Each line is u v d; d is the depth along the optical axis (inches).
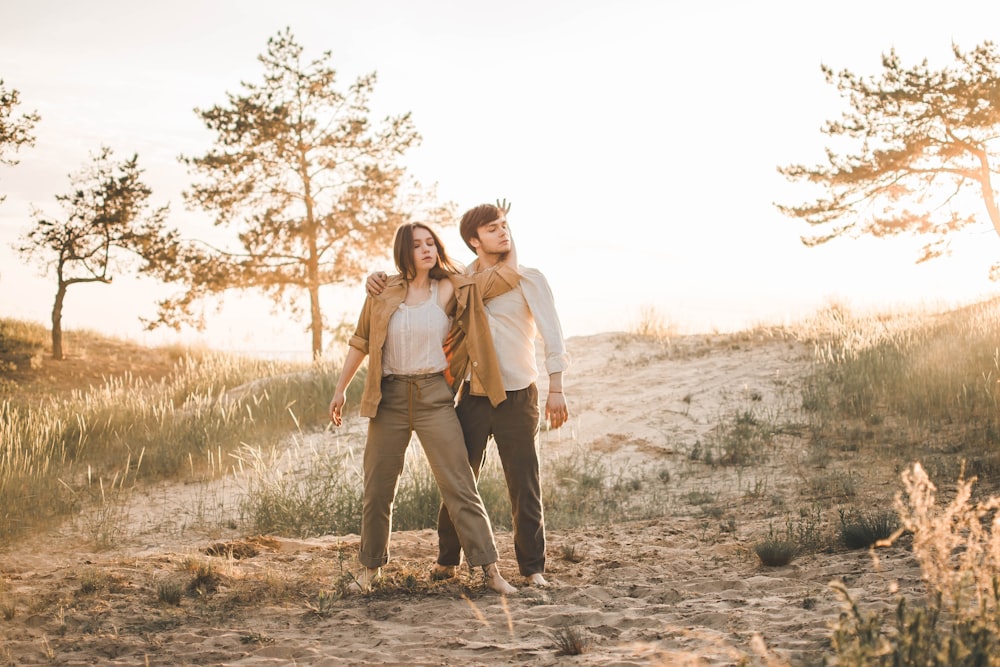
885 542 104.7
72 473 421.4
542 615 156.9
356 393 532.7
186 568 203.6
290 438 478.6
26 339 1011.9
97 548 290.4
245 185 977.5
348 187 1003.9
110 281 981.8
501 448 181.6
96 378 931.3
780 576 183.6
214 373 649.0
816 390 466.6
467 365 179.5
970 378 414.6
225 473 415.2
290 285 995.3
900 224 892.0
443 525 189.6
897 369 454.9
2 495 334.6
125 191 973.2
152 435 474.0
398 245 177.2
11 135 936.3
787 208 936.9
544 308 183.0
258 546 250.5
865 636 93.2
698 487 361.4
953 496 255.9
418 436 177.6
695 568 199.8
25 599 178.4
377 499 180.2
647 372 560.4
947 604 106.2
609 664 121.2
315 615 166.6
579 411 497.4
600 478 382.6
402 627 155.4
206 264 973.2
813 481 332.8
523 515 182.9
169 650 146.3
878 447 368.5
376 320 177.0
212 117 976.3
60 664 140.3
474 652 135.6
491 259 185.5
